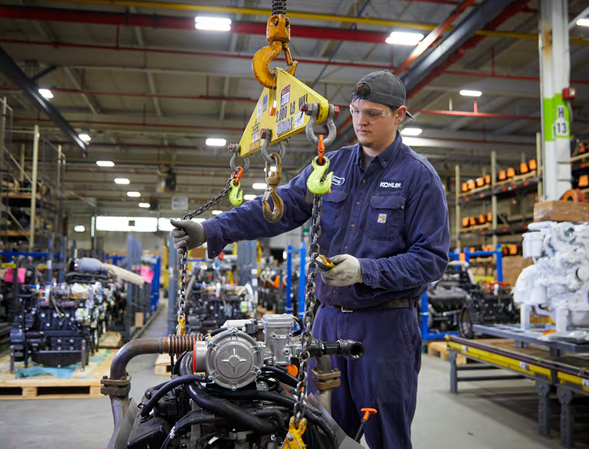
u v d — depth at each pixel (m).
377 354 1.97
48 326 5.71
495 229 11.79
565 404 3.91
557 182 6.34
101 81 12.91
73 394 5.37
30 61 9.91
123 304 9.45
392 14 9.13
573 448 3.87
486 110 14.37
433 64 8.83
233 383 1.56
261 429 1.52
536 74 11.45
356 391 2.03
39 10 8.09
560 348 4.03
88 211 28.81
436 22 9.34
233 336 1.61
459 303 8.50
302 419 1.35
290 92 1.46
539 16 6.70
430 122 15.40
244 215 2.06
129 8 9.16
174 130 14.71
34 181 10.84
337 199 2.10
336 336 2.05
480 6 7.28
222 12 8.16
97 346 6.98
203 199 27.39
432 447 3.92
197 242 1.94
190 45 10.37
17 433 4.23
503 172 11.40
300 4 8.71
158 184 19.61
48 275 8.48
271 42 1.66
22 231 11.60
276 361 1.70
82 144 15.46
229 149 2.06
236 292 7.84
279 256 29.14
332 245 2.10
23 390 5.25
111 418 4.62
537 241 4.51
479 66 11.43
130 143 18.48
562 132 6.43
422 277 1.80
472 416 4.73
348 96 13.28
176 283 8.35
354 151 2.16
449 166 20.95
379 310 2.00
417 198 1.94
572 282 4.32
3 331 7.29
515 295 4.90
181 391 1.83
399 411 1.96
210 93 13.77
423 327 8.11
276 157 1.59
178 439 1.60
